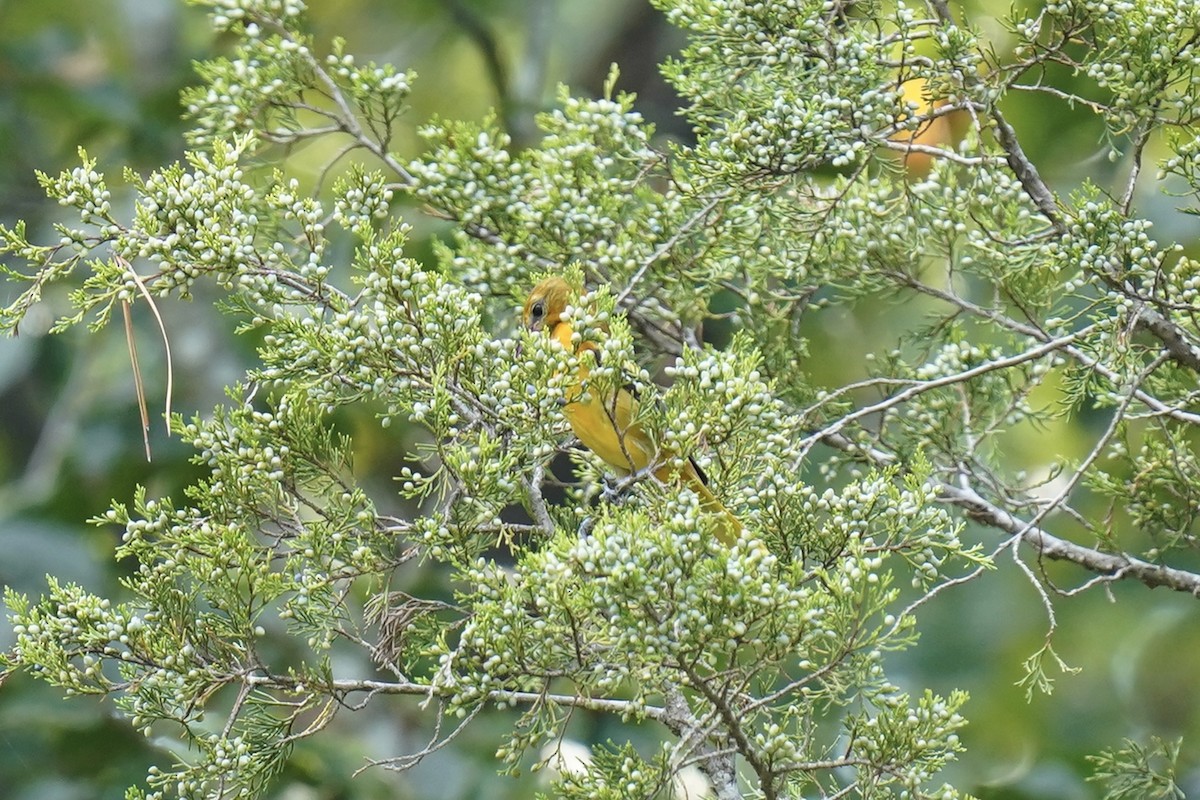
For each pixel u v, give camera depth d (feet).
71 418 52.13
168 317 52.03
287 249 31.01
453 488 22.30
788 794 22.71
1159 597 53.78
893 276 30.76
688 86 28.89
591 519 24.35
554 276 29.58
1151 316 25.05
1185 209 24.32
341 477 23.99
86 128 54.08
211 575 21.59
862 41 26.18
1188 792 37.99
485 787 41.88
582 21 68.54
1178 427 30.32
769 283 36.24
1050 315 31.50
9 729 40.14
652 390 22.53
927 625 50.80
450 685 20.76
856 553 20.34
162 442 48.93
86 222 23.25
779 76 26.91
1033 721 50.42
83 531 46.39
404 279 22.77
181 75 53.11
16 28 61.98
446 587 40.40
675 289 31.30
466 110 67.62
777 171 26.68
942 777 46.75
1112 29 25.07
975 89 25.23
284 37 32.27
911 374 31.89
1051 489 46.68
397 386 22.91
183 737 23.85
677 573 19.12
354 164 24.97
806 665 20.36
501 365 22.62
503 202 30.81
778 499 21.93
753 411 21.95
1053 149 47.80
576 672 20.76
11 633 41.93
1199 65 24.38
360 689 22.02
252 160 31.22
